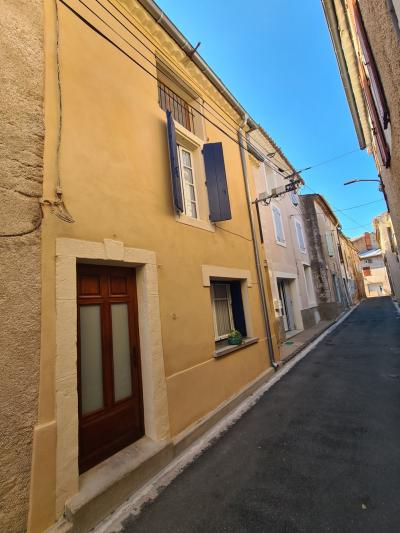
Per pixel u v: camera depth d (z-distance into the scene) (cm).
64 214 280
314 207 1700
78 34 348
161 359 358
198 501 258
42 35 300
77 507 227
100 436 295
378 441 325
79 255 286
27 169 256
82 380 290
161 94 555
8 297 223
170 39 518
